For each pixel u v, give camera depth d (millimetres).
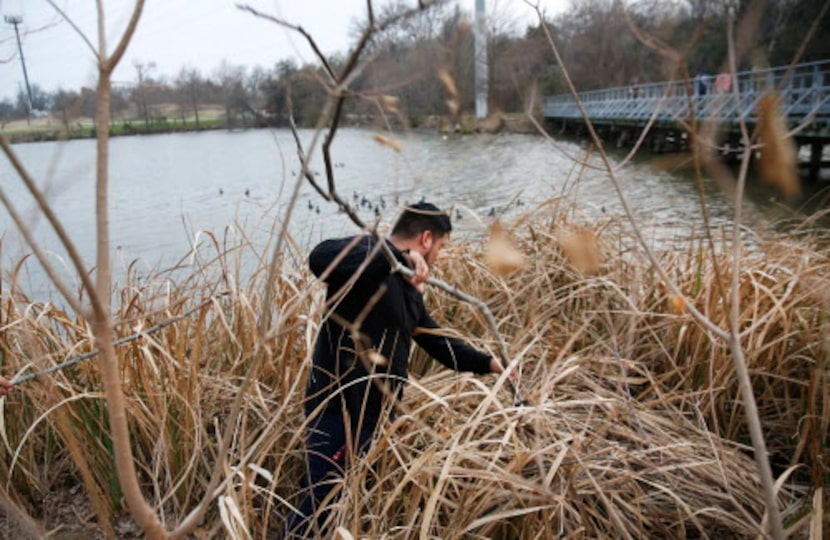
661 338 3344
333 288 2385
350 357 2369
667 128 13719
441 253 3914
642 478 2311
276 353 3129
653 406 2951
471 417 2307
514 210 7367
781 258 3605
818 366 2617
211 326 3402
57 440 2846
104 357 929
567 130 29734
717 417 2898
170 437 2625
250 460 2514
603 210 4301
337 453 2381
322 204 10664
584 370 3088
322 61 1114
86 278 891
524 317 3535
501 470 2078
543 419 2375
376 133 1321
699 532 2309
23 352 2941
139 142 39094
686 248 4211
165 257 9062
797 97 13445
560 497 2041
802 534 2102
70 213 13516
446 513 2299
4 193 868
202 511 1081
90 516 2588
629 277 3635
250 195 15031
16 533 2475
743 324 3072
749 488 2387
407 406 2686
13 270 2717
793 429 2760
